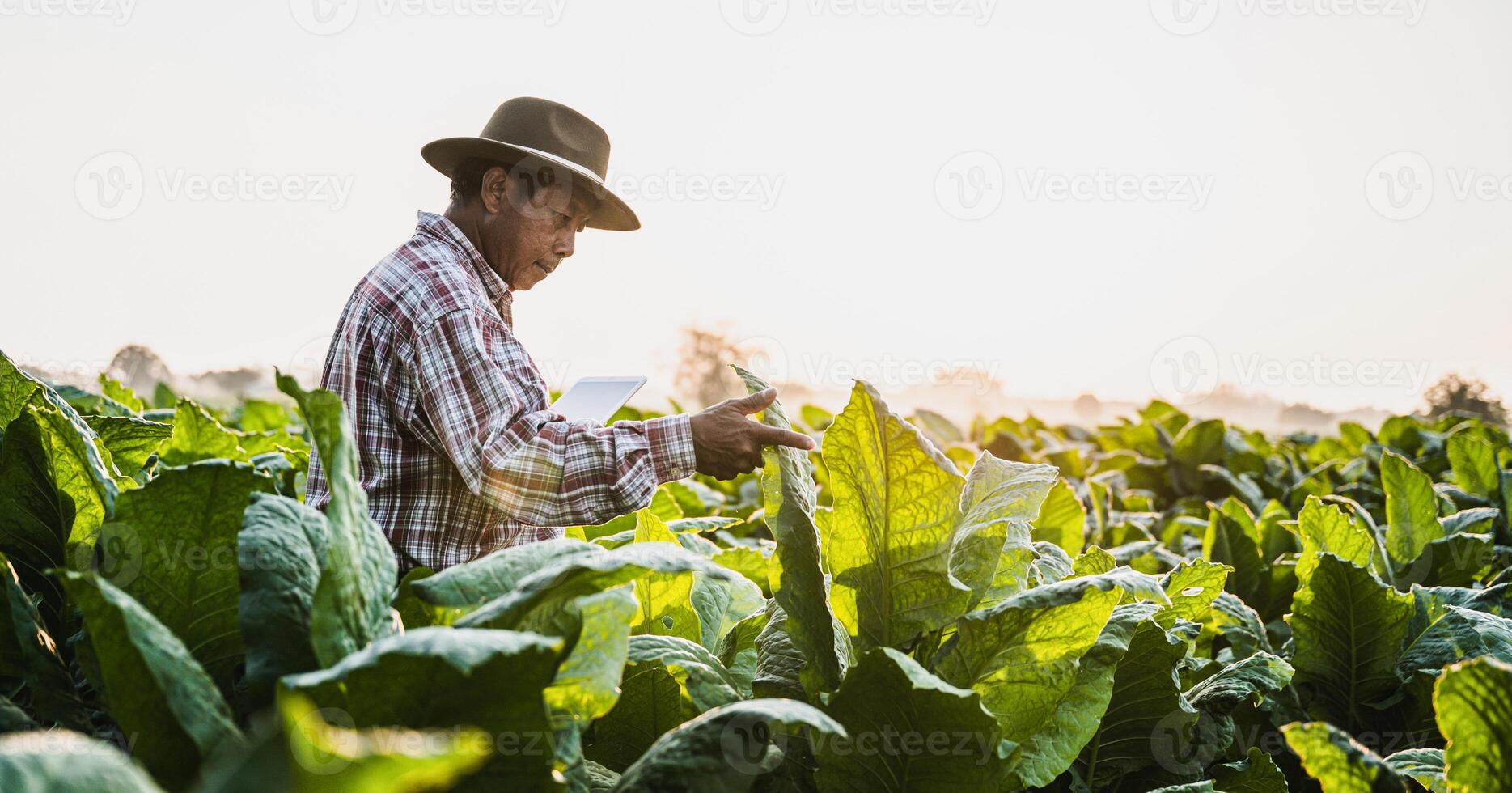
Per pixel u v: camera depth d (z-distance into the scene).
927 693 1.46
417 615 1.50
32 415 1.73
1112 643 1.77
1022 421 10.46
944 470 1.70
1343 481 6.74
